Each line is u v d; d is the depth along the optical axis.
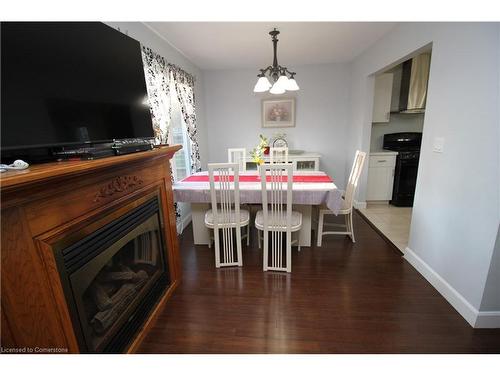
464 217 1.68
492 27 1.43
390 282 2.08
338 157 4.66
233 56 3.64
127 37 1.56
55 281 0.97
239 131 4.70
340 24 2.60
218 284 2.11
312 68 4.35
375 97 3.92
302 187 2.39
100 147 1.32
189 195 2.45
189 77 3.59
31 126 0.98
